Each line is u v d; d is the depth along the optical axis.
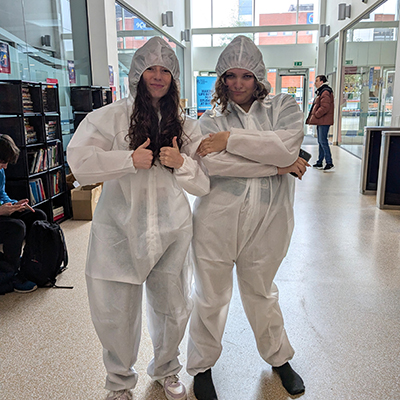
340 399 1.65
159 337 1.58
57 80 5.14
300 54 13.68
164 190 1.46
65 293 2.68
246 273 1.59
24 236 2.83
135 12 8.48
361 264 3.10
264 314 1.65
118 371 1.53
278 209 1.53
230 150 1.41
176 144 1.40
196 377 1.68
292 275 2.91
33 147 4.17
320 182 6.31
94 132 1.40
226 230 1.50
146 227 1.44
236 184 1.49
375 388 1.71
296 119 1.49
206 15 13.66
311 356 1.94
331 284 2.75
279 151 1.39
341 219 4.33
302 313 2.36
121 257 1.44
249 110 1.55
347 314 2.35
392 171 4.62
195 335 1.66
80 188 4.64
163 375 1.64
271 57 13.80
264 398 1.66
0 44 4.04
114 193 1.45
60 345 2.06
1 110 3.61
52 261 2.73
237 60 1.44
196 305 1.64
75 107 5.50
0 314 2.40
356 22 9.52
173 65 1.39
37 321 2.31
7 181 3.76
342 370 1.83
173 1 11.73
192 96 13.98
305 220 4.30
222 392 1.70
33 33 4.68
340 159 8.83
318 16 13.27
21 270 2.71
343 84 10.86
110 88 6.00
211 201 1.51
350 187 5.94
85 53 6.21
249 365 1.88
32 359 1.94
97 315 1.46
